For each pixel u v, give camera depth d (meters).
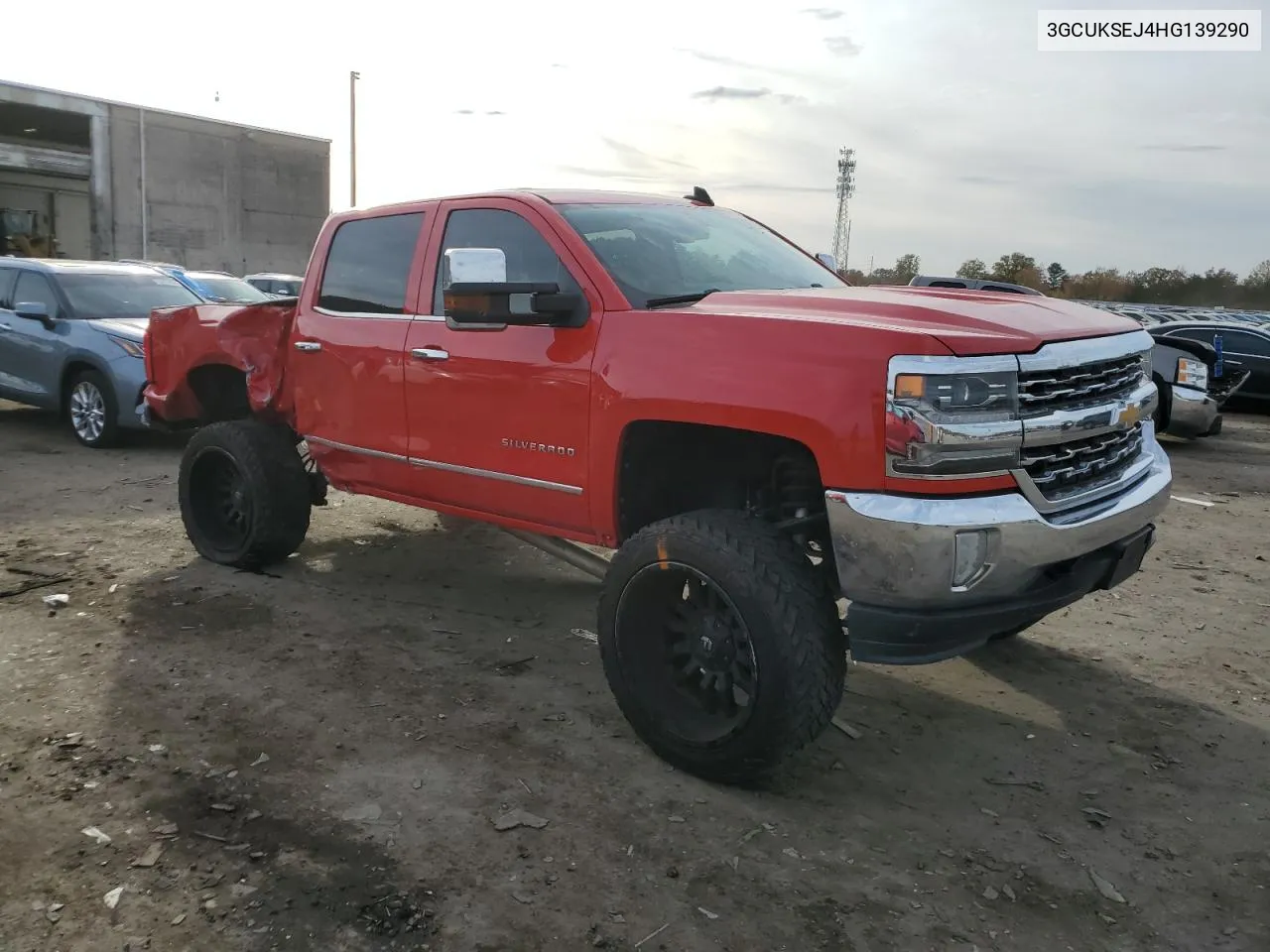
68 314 9.73
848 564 3.04
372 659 4.42
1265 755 3.78
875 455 2.95
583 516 3.84
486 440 4.13
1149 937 2.71
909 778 3.54
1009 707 4.17
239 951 2.52
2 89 36.84
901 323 3.14
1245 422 14.85
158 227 42.16
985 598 3.07
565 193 4.32
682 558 3.31
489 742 3.68
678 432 3.58
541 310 3.68
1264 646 4.91
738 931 2.66
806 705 3.15
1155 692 4.34
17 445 9.36
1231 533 7.29
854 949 2.61
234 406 5.95
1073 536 3.14
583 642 4.75
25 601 4.98
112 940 2.54
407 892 2.78
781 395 3.13
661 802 3.30
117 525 6.52
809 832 3.16
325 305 4.98
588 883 2.85
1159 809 3.37
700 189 5.11
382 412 4.61
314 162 47.69
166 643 4.52
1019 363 3.01
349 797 3.26
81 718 3.74
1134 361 3.67
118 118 40.19
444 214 4.47
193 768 3.41
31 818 3.07
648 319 3.55
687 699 3.52
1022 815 3.32
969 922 2.74
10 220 42.78
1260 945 2.68
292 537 5.52
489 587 5.53
